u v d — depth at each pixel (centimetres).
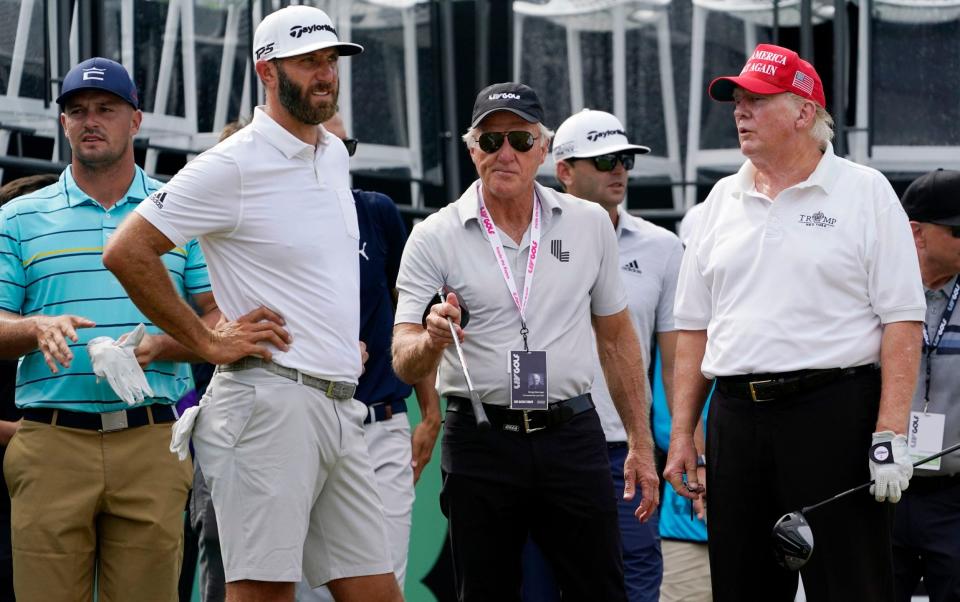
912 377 1662
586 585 1795
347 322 1630
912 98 2483
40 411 1788
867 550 1684
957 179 1956
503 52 2594
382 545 1683
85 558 1795
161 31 2189
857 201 1706
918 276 1686
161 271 1556
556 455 1769
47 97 2042
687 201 2566
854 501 1683
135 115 1859
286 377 1584
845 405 1678
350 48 1608
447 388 1803
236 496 1588
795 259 1700
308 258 1602
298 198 1605
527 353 1753
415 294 1811
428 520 2348
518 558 1812
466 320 1695
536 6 2581
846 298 1694
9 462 1800
